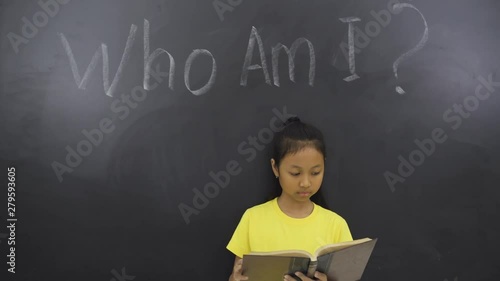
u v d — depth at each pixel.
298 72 1.41
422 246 1.46
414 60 1.43
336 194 1.44
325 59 1.41
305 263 1.10
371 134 1.43
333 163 1.43
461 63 1.44
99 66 1.36
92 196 1.38
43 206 1.37
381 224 1.45
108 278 1.39
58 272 1.38
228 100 1.40
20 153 1.36
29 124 1.35
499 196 1.46
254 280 1.16
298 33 1.40
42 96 1.35
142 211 1.39
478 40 1.45
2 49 1.34
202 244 1.41
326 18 1.41
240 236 1.33
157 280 1.40
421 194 1.45
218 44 1.39
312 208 1.34
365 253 1.15
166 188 1.39
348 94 1.42
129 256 1.39
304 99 1.41
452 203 1.46
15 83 1.35
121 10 1.36
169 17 1.37
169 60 1.38
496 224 1.46
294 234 1.30
